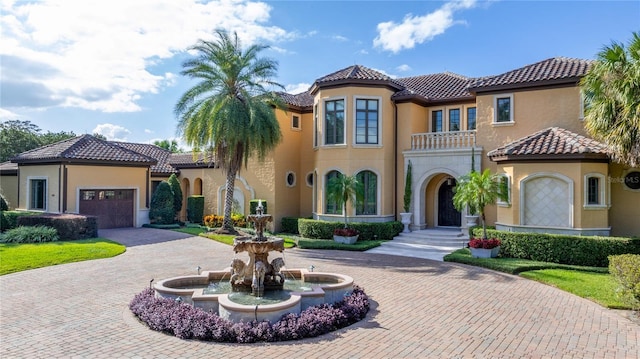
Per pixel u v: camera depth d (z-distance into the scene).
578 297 11.86
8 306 10.74
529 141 19.27
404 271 15.42
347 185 21.84
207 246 21.19
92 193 27.33
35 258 16.89
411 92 24.92
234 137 22.56
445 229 24.28
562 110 20.56
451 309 10.69
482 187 17.45
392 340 8.49
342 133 24.50
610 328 9.27
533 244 17.05
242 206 28.61
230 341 8.37
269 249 10.92
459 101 24.92
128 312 10.20
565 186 17.75
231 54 23.56
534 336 8.77
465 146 23.03
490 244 17.36
